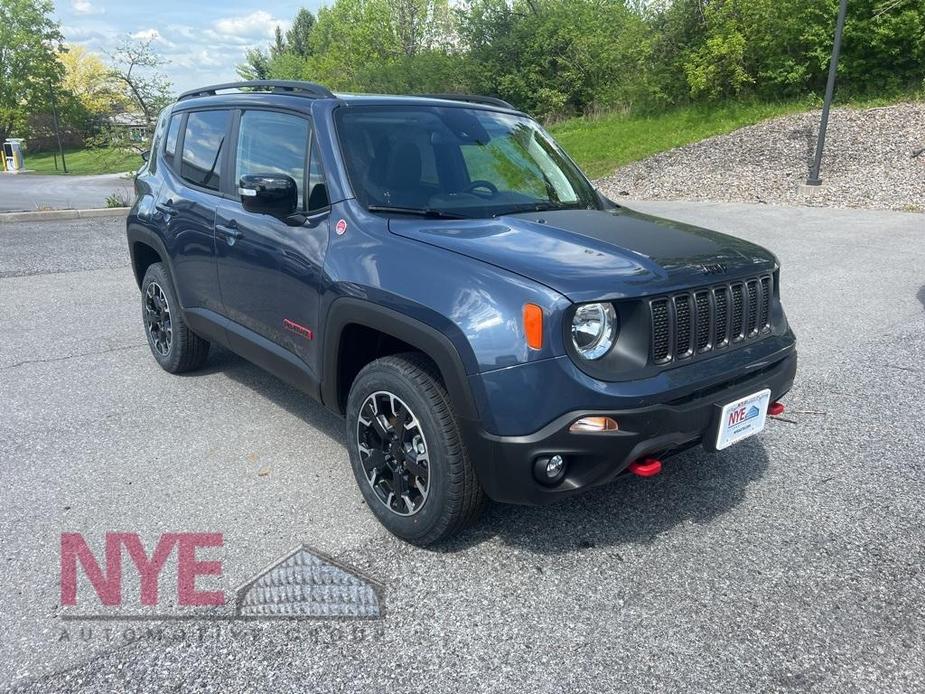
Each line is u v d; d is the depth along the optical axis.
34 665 2.47
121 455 4.01
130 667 2.47
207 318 4.52
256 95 4.27
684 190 15.87
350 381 3.55
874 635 2.64
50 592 2.85
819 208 13.07
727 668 2.48
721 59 22.31
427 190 3.57
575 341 2.65
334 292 3.28
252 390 5.02
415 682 2.41
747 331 3.20
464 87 30.84
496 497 2.85
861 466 3.91
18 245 10.50
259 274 3.88
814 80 21.31
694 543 3.22
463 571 3.01
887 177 14.18
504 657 2.53
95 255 9.82
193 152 4.73
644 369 2.76
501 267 2.79
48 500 3.53
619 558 3.10
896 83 19.34
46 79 56.66
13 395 4.87
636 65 25.48
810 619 2.73
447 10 41.72
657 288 2.77
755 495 3.62
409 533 3.11
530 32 29.42
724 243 3.34
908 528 3.33
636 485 3.72
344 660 2.51
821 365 5.43
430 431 2.90
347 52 53.44
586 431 2.63
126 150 26.75
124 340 6.12
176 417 4.54
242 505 3.51
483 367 2.68
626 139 22.25
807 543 3.22
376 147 3.63
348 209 3.39
